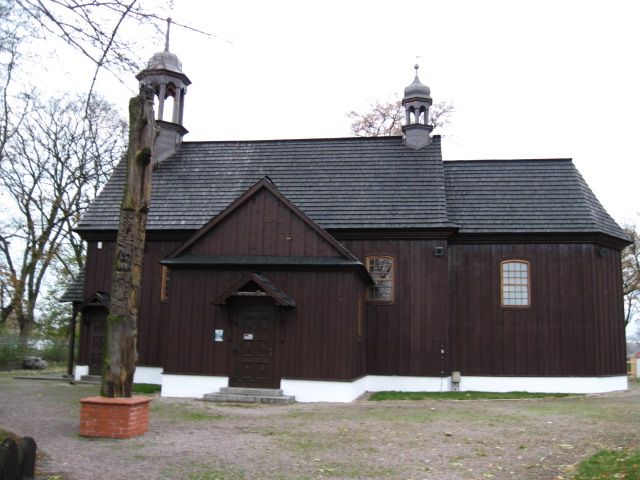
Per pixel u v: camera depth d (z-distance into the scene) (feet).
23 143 89.76
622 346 67.36
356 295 53.83
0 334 95.66
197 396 53.83
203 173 72.43
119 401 32.60
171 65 76.38
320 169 71.05
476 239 65.41
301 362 53.01
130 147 35.70
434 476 26.21
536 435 35.06
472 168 72.13
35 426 35.65
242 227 56.24
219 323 54.65
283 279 54.24
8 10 22.95
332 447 31.91
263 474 26.13
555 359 62.90
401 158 70.69
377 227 63.21
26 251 98.78
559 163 70.95
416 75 74.13
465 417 42.39
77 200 100.17
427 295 62.44
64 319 116.88
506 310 64.08
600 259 65.82
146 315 65.92
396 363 61.98
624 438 32.76
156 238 66.85
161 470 26.18
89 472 25.32
